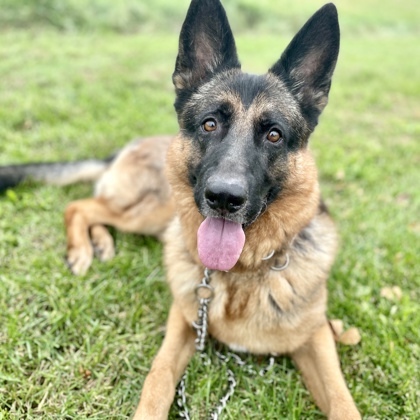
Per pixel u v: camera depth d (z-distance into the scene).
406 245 0.70
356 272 0.64
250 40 2.17
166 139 0.72
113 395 0.45
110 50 1.62
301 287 0.49
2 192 0.73
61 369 0.47
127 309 0.56
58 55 1.46
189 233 0.51
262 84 0.49
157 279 0.61
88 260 0.63
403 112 1.36
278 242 0.49
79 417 0.43
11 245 0.63
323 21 0.49
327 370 0.46
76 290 0.58
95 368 0.48
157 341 0.53
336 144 1.05
